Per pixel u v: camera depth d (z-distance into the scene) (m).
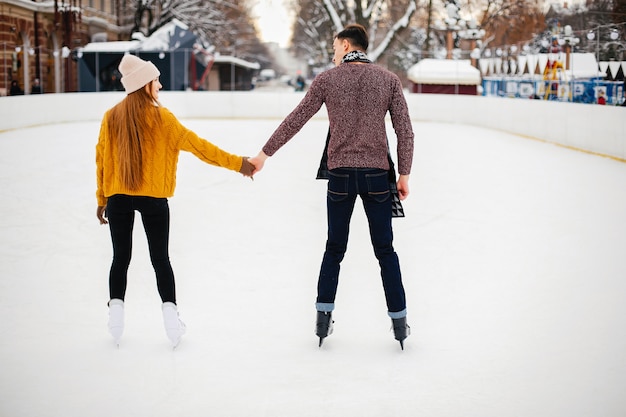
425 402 3.23
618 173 11.02
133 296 4.83
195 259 5.84
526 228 7.05
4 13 26.84
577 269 5.53
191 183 9.77
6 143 14.74
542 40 19.86
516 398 3.27
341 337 4.07
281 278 5.30
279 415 3.10
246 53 49.91
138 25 36.00
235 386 3.40
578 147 14.63
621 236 6.68
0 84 26.22
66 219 7.43
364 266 5.61
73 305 4.65
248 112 24.98
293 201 8.55
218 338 4.04
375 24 38.81
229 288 5.04
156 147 3.73
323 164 3.92
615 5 18.95
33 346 3.91
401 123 3.80
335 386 3.40
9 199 8.52
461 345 3.94
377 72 3.79
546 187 9.67
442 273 5.44
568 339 4.01
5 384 3.41
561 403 3.21
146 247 6.15
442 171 11.25
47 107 20.14
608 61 16.22
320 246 6.34
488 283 5.16
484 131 19.84
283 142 3.88
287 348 3.89
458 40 29.66
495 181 10.21
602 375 3.51
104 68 27.50
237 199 8.62
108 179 3.77
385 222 3.81
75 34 31.41
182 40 28.27
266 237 6.66
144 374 3.54
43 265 5.66
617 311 4.50
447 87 26.20
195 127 20.50
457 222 7.34
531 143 16.17
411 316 4.44
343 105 3.75
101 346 3.91
